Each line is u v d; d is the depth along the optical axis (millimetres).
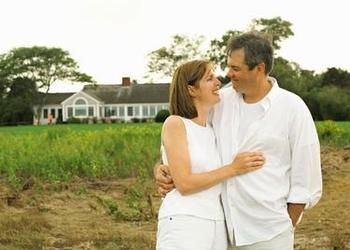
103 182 18578
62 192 16859
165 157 5055
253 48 4875
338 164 22500
